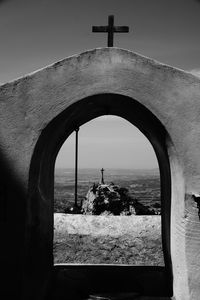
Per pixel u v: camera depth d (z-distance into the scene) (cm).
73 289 492
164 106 387
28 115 388
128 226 644
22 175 385
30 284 405
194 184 382
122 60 390
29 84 389
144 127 462
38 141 387
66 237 637
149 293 475
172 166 415
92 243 633
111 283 514
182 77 388
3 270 380
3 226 383
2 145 387
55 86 389
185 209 382
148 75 389
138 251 626
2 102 388
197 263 377
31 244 407
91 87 389
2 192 385
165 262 509
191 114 387
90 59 390
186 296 381
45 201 461
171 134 386
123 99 398
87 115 474
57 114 388
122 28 426
